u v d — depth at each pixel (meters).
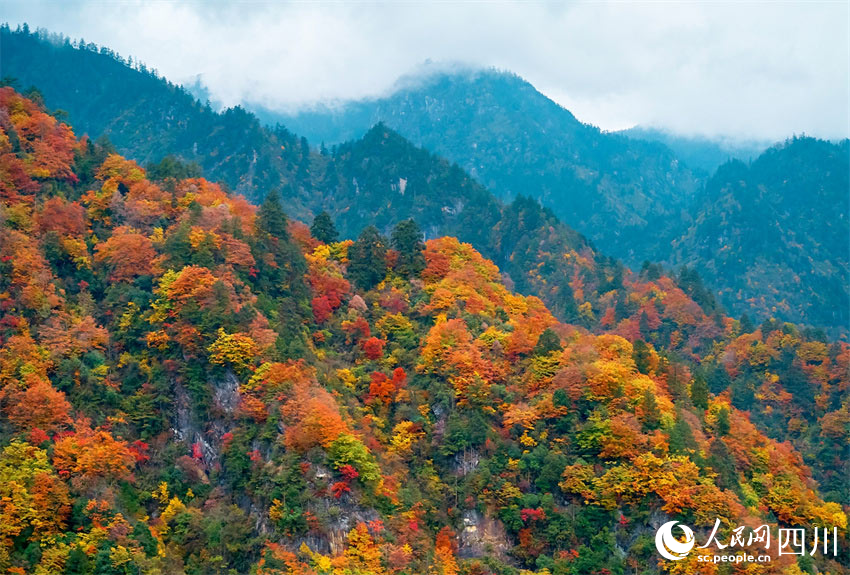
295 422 184.50
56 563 154.88
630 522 187.88
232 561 171.75
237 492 182.25
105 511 165.50
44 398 178.00
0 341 188.38
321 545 171.75
